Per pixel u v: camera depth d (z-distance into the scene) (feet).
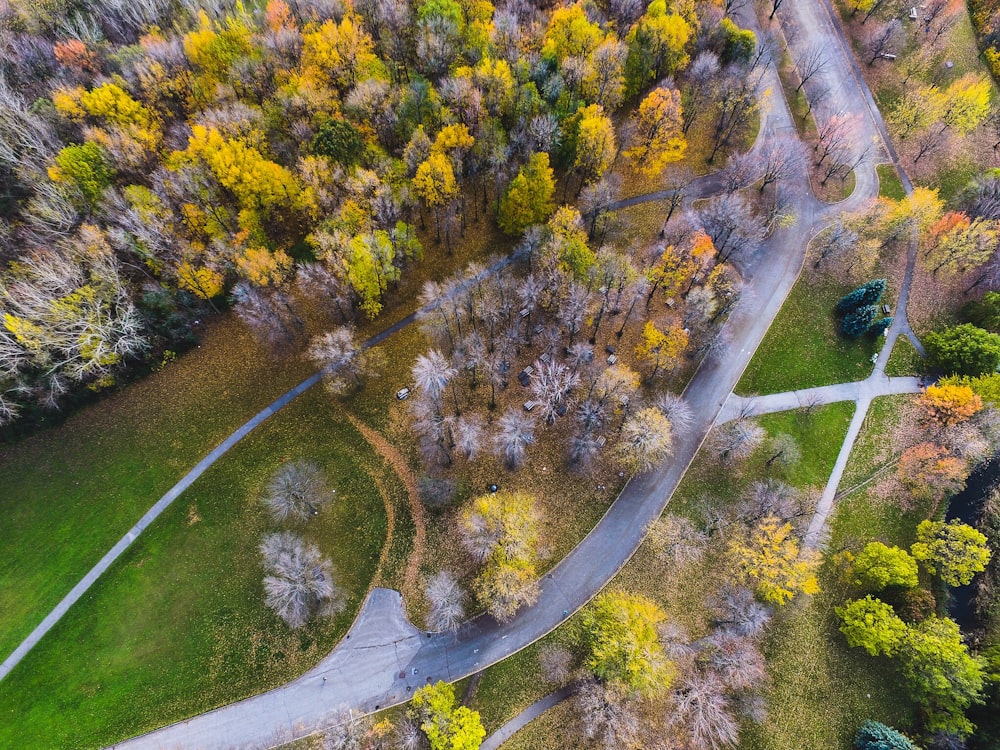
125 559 212.43
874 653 195.21
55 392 220.23
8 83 257.75
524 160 257.34
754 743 193.16
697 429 243.19
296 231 259.39
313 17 275.80
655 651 178.19
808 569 196.95
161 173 226.58
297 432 236.02
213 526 219.20
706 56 278.87
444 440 231.30
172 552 214.48
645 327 241.35
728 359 257.14
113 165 225.76
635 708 193.57
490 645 203.92
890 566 201.57
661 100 251.39
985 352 236.84
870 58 327.26
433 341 252.62
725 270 262.47
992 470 243.19
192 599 207.10
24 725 188.96
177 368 243.19
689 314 250.37
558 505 225.56
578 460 232.12
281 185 223.30
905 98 307.58
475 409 240.73
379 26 274.77
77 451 226.99
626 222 278.67
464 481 227.81
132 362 237.25
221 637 202.18
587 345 250.78
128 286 230.89
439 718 172.86
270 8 267.80
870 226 268.82
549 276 240.53
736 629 203.31
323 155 223.51
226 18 277.64
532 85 246.27
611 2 289.12
